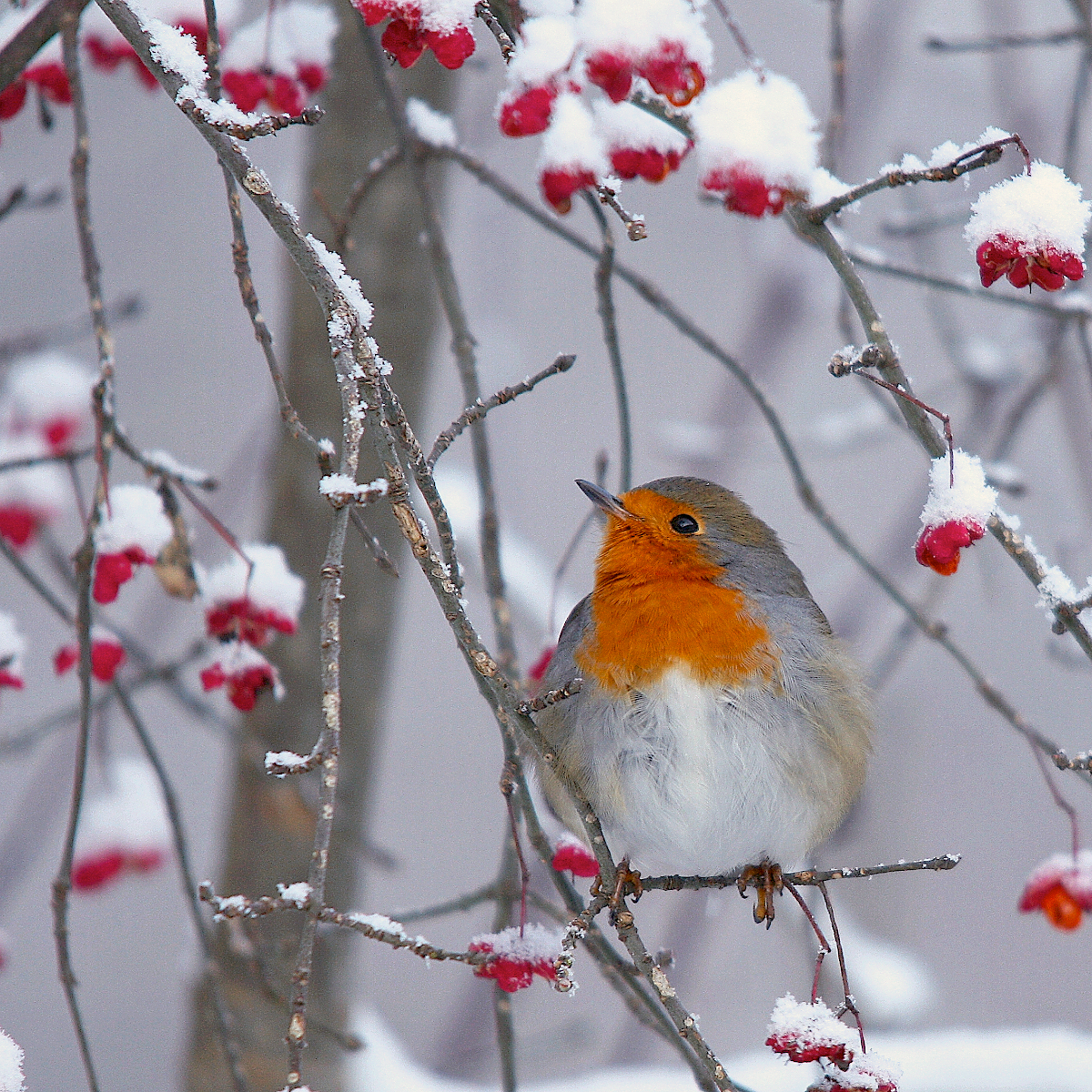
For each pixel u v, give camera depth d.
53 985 17.00
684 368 19.73
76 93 6.66
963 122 16.12
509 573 11.67
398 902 17.78
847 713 8.35
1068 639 10.02
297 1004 4.95
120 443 6.90
